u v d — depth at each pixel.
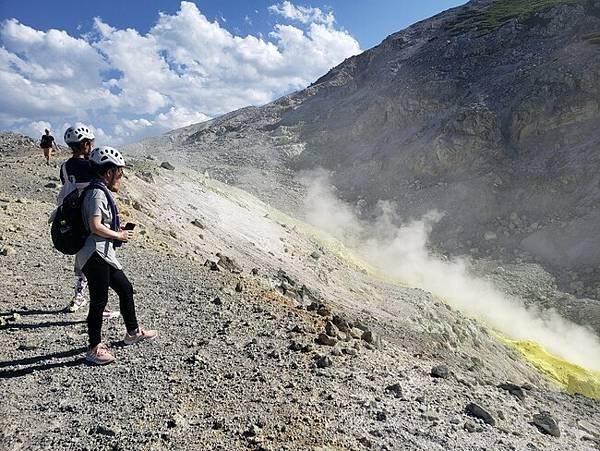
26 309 7.85
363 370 7.35
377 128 86.81
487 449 5.81
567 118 64.38
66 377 5.84
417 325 23.59
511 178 62.16
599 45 70.12
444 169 68.12
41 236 11.91
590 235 50.78
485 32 92.06
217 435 4.95
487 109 69.62
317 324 9.42
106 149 6.00
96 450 4.52
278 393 5.98
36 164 22.73
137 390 5.65
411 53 102.19
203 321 8.20
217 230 24.20
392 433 5.55
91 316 6.15
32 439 4.61
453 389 7.84
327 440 5.13
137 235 14.68
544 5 92.81
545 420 7.52
